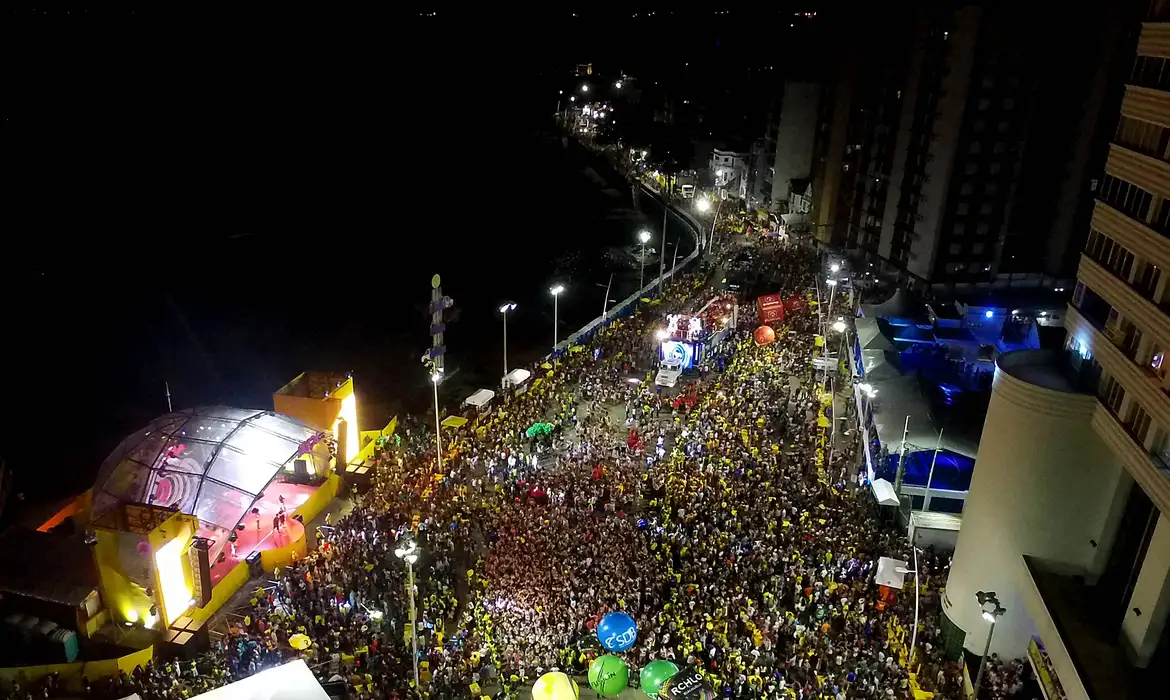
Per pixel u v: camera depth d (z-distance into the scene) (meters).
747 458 42.25
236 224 128.62
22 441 55.44
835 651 28.97
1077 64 80.00
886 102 92.19
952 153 80.62
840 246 103.44
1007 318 66.00
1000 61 77.75
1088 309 28.30
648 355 60.50
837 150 102.94
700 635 29.31
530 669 28.59
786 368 56.72
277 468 37.75
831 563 33.97
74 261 102.00
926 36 84.06
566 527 36.62
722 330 61.72
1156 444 23.16
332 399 43.38
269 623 31.00
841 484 41.56
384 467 44.81
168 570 32.25
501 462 43.81
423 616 31.81
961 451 41.56
